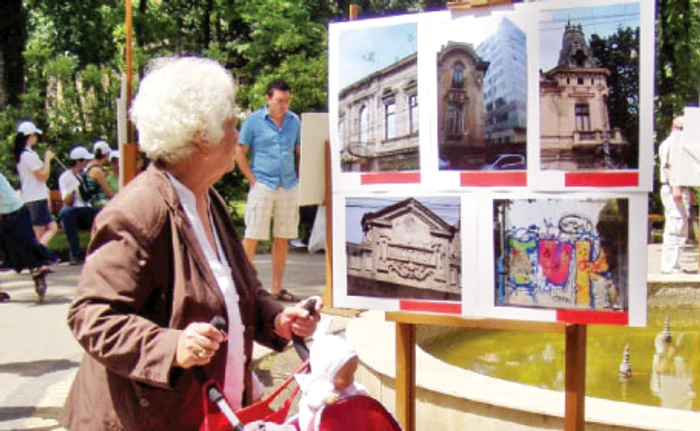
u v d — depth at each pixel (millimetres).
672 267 10906
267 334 2754
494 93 3367
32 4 20172
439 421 4445
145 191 2375
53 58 17250
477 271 3463
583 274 3283
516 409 4090
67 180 12156
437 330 7008
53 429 5344
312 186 5746
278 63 15555
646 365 6285
